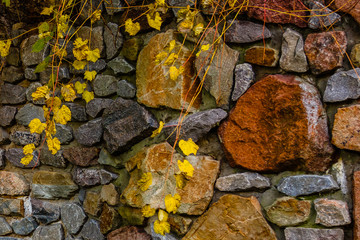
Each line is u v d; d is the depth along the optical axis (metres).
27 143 2.56
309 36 1.98
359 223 1.88
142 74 2.26
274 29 2.04
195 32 2.11
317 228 1.93
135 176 2.25
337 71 1.95
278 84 2.00
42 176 2.51
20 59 2.59
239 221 2.05
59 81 2.48
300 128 1.96
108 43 2.36
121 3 2.31
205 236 2.10
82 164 2.41
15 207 2.57
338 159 1.94
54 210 2.49
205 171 2.12
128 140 2.26
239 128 2.07
